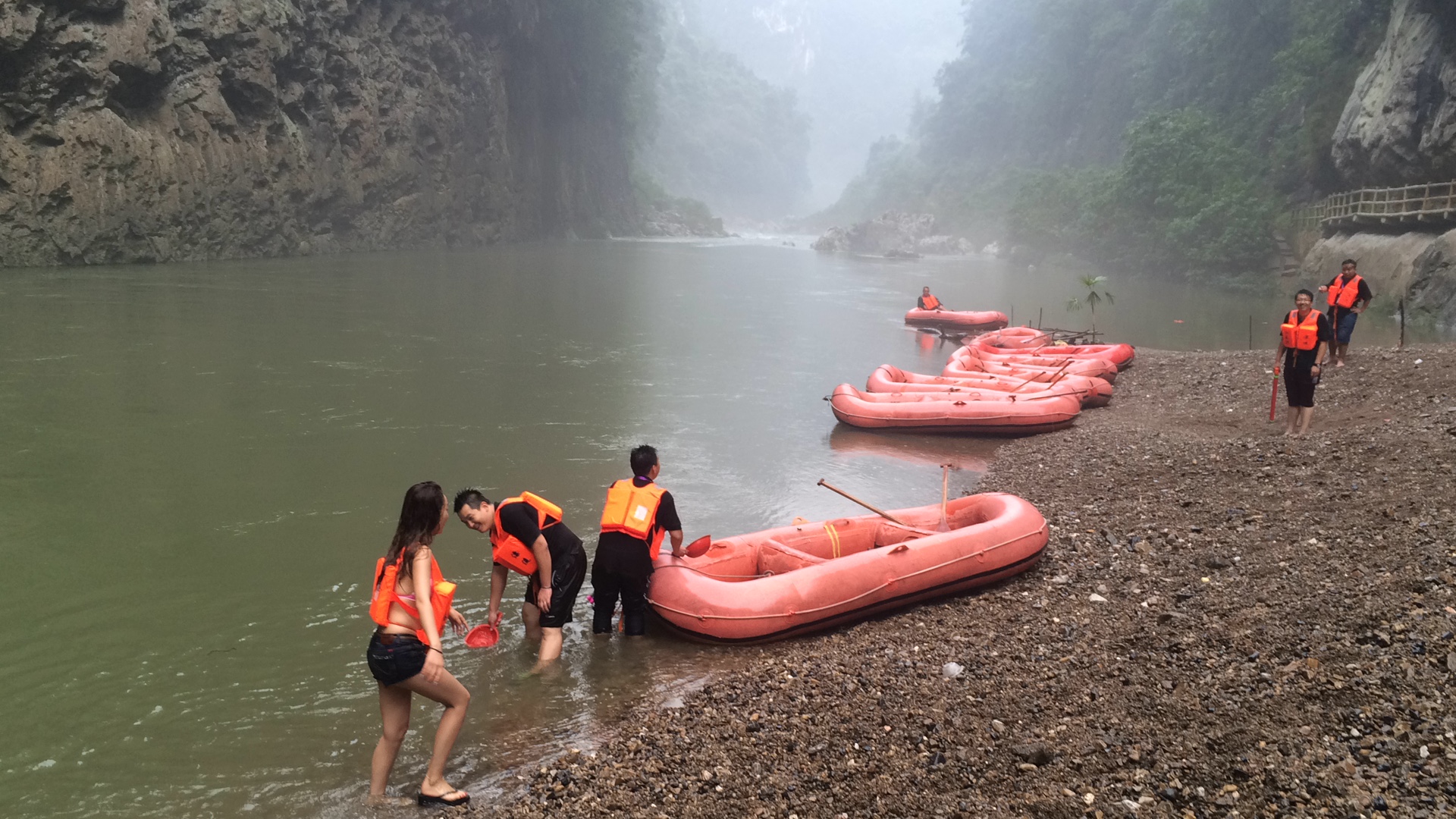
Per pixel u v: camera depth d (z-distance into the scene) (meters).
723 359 17.61
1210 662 4.99
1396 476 7.50
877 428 12.16
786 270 45.66
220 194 30.48
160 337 16.19
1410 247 25.00
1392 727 4.02
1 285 21.14
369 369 14.65
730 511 8.80
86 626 5.98
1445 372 11.28
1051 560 7.16
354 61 38.06
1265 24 52.72
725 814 4.06
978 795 4.05
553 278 33.28
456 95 46.97
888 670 5.43
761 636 5.92
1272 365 14.60
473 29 49.62
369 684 5.38
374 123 39.56
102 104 25.47
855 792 4.15
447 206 46.84
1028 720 4.66
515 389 13.82
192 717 4.98
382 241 41.84
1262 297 36.31
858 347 19.84
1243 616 5.46
